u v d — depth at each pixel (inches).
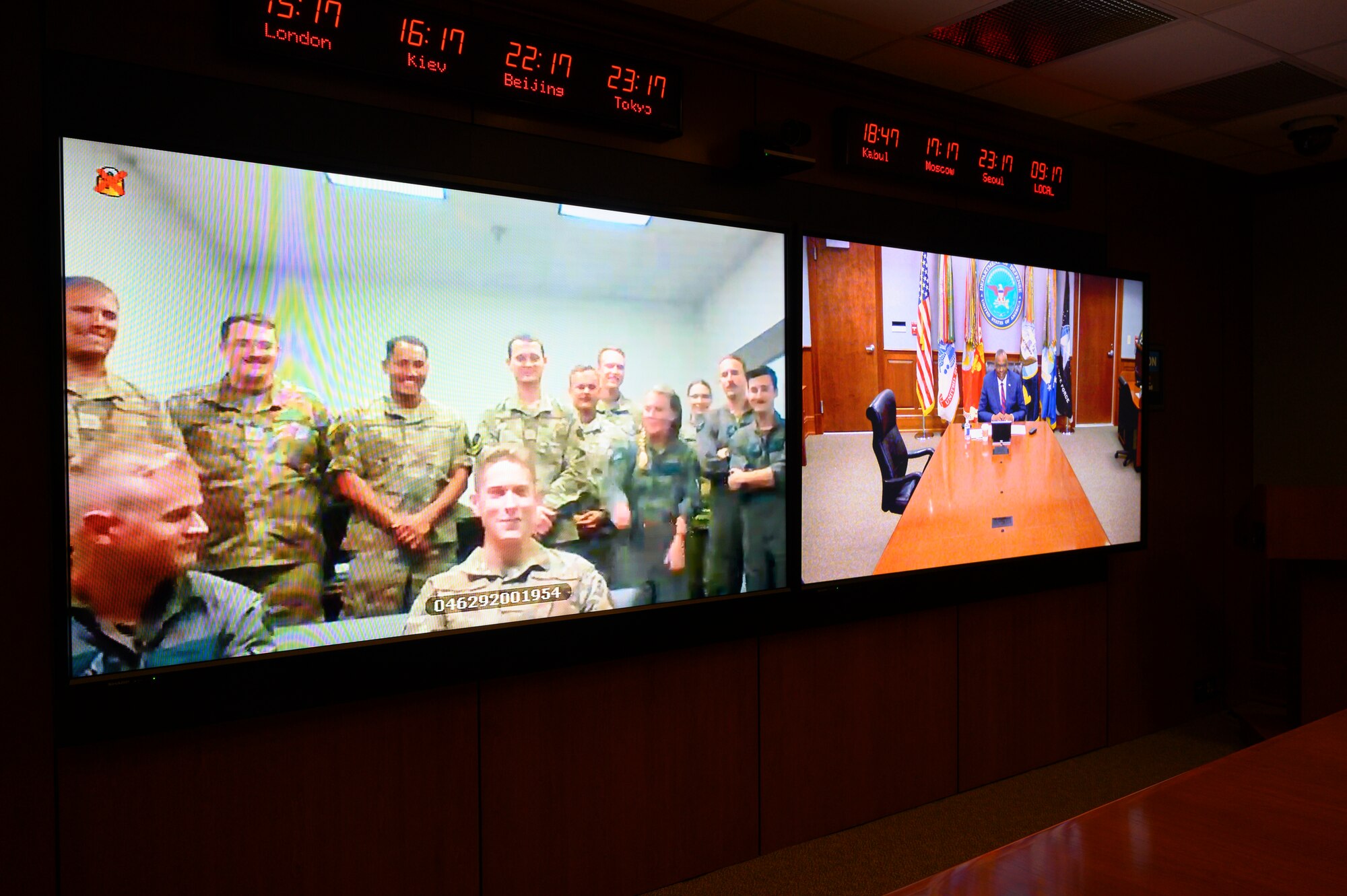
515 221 99.6
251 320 84.7
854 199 132.2
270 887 90.2
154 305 80.2
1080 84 140.5
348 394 89.6
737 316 116.3
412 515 93.3
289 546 86.7
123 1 81.4
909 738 141.7
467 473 96.6
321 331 88.2
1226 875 38.5
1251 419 200.2
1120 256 170.7
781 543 121.0
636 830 114.3
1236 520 160.9
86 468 77.5
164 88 82.9
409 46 93.5
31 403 79.3
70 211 76.6
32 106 78.7
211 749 87.0
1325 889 37.1
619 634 110.1
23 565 79.1
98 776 82.0
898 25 117.6
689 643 116.0
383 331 91.4
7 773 78.5
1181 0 111.3
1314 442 192.1
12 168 77.9
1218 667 191.5
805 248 122.6
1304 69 134.7
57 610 76.6
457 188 95.6
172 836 85.4
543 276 101.3
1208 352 189.9
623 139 110.7
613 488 106.7
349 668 91.6
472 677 99.3
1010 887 37.5
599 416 105.5
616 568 107.2
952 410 138.6
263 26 85.8
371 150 93.5
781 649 127.5
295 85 89.7
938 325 136.8
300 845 91.7
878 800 138.1
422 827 98.9
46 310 76.9
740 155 118.3
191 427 82.0
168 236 80.8
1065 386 152.9
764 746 125.9
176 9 83.8
